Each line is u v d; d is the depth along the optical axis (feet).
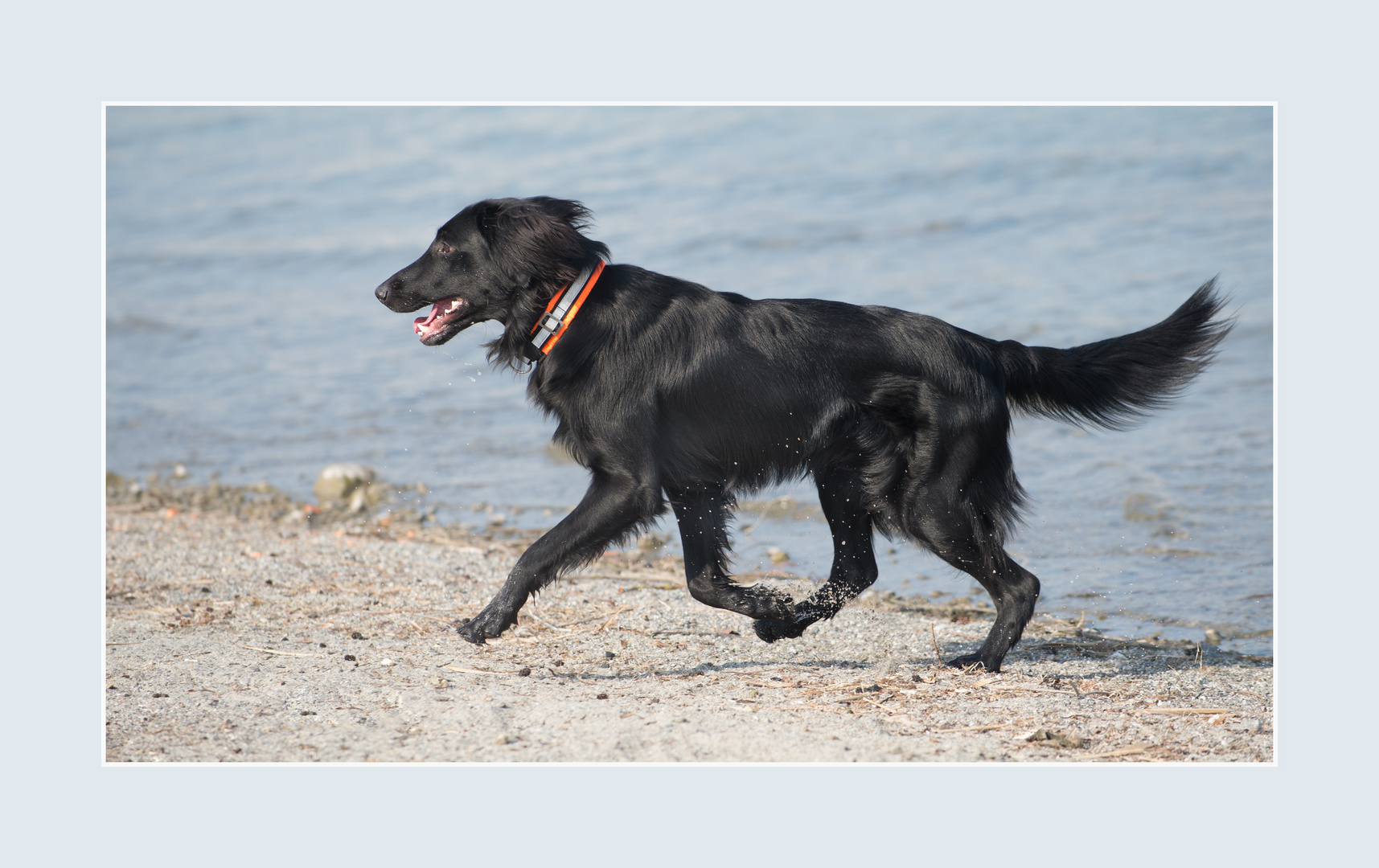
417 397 45.78
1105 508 30.53
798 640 21.76
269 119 107.04
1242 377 40.40
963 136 77.77
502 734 15.64
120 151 99.40
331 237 71.77
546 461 38.29
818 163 73.82
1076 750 15.28
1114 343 20.63
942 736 15.64
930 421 18.99
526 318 19.30
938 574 27.50
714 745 15.15
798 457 19.42
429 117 96.89
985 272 53.31
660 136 83.25
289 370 49.90
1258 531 28.22
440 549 28.86
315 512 33.68
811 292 52.21
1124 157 70.54
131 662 19.24
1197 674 19.35
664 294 19.25
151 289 64.03
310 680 18.24
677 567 27.63
